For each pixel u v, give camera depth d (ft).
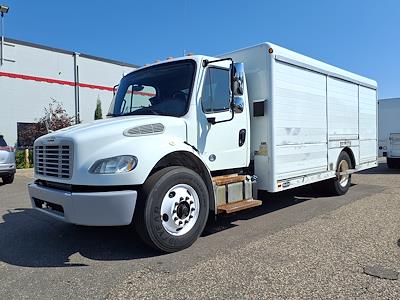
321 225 19.66
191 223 16.33
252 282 12.41
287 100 21.53
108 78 77.41
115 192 14.35
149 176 15.46
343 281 12.36
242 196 19.51
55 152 15.84
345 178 29.07
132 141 14.97
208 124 18.11
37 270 13.96
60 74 69.56
